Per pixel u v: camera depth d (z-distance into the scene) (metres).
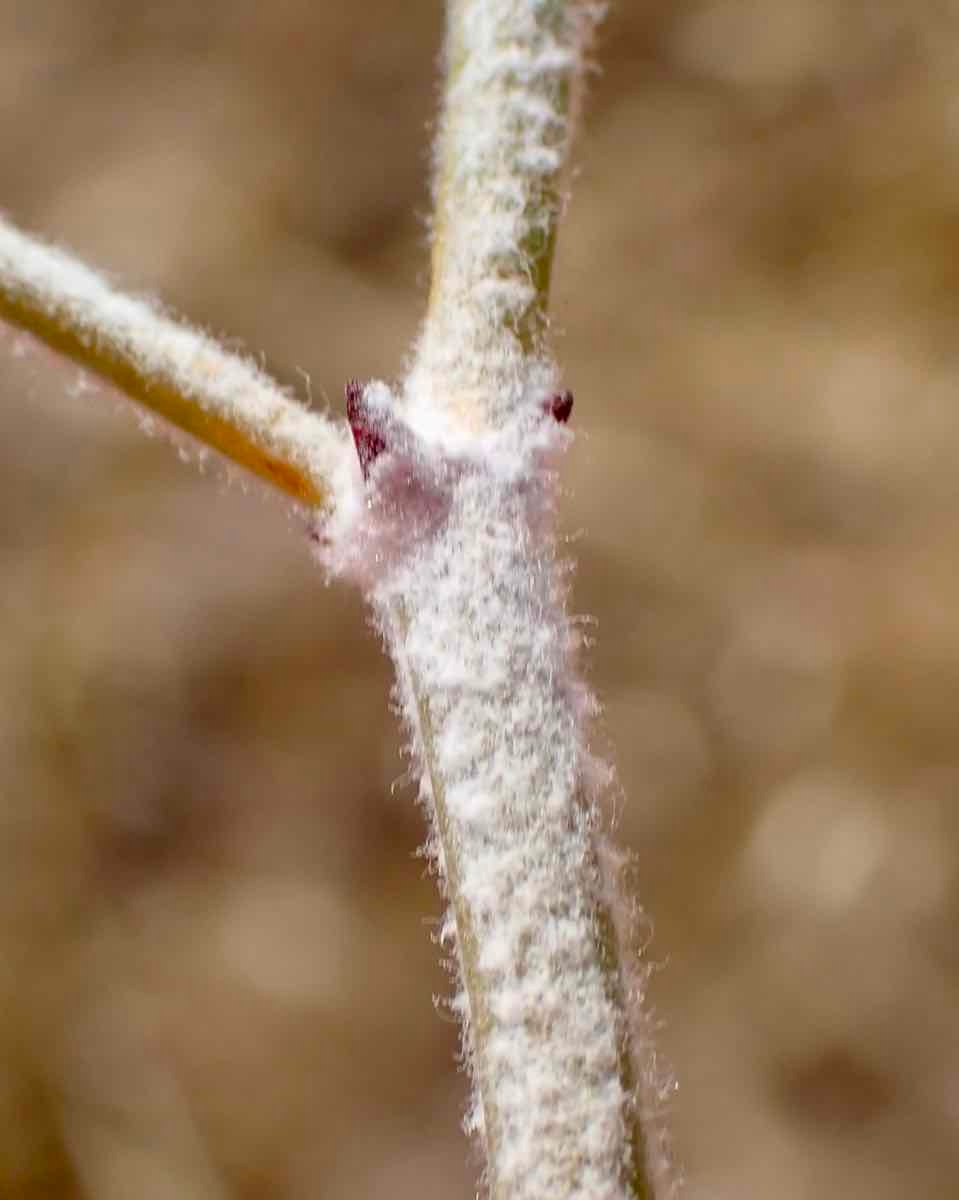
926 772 0.17
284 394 0.07
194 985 0.17
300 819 0.18
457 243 0.07
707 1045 0.17
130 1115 0.17
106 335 0.07
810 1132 0.16
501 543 0.07
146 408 0.07
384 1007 0.17
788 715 0.18
